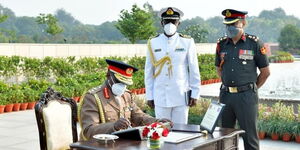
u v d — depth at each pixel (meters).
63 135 4.70
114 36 95.62
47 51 16.98
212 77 20.88
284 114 8.52
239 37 5.63
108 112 4.42
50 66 15.82
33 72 15.38
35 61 15.34
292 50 72.12
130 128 4.04
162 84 5.64
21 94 11.69
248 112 5.55
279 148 7.46
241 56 5.59
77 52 18.44
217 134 4.23
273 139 8.11
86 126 4.29
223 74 5.73
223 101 5.73
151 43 5.77
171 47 5.62
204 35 44.75
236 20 5.45
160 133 3.66
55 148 4.57
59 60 16.12
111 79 4.41
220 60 5.82
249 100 5.55
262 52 5.59
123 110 4.56
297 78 22.97
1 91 11.62
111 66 4.40
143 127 4.02
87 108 4.39
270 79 22.34
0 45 14.97
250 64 5.60
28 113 11.22
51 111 4.60
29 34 94.38
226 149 4.26
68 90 13.15
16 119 10.31
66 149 4.71
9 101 11.41
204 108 9.19
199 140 3.95
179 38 5.68
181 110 5.64
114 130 4.12
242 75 5.57
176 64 5.60
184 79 5.65
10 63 14.52
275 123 8.18
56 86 13.22
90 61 17.42
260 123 8.22
